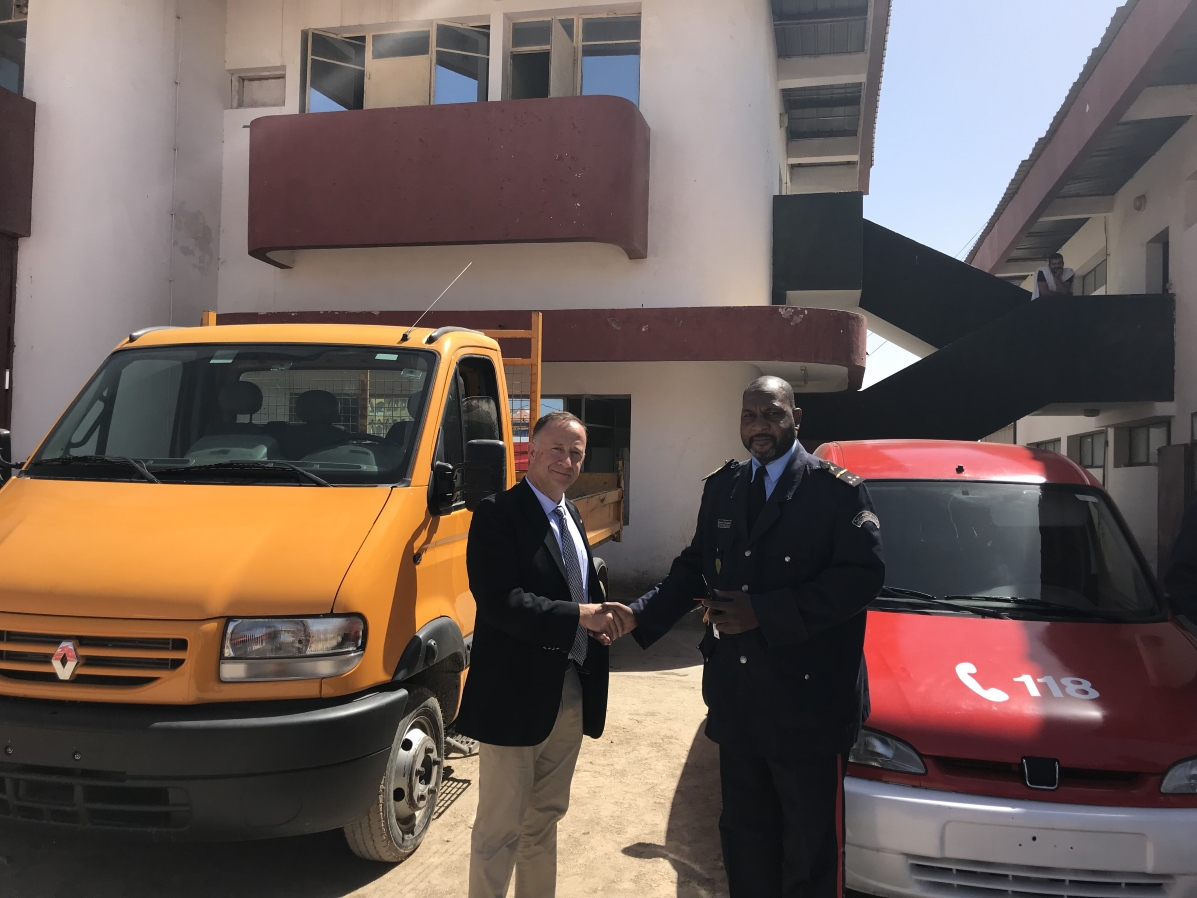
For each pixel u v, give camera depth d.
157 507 3.75
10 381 10.99
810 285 12.98
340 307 12.27
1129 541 4.75
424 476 4.11
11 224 10.79
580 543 3.27
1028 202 14.95
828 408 13.06
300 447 4.27
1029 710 3.46
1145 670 3.74
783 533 3.00
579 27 12.06
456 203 11.01
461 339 4.92
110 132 11.13
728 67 11.48
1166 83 11.02
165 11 11.72
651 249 11.55
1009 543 4.67
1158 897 3.16
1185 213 11.95
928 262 14.88
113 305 11.12
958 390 12.62
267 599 3.33
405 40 12.44
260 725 3.18
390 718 3.53
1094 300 12.34
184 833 3.20
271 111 12.55
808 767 2.94
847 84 14.92
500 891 3.00
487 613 2.91
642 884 3.89
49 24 11.16
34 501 3.86
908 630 4.10
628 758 5.49
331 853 4.07
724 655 3.08
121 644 3.25
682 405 11.42
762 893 3.08
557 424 3.14
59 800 3.22
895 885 3.33
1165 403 12.45
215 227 12.60
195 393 4.50
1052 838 3.18
